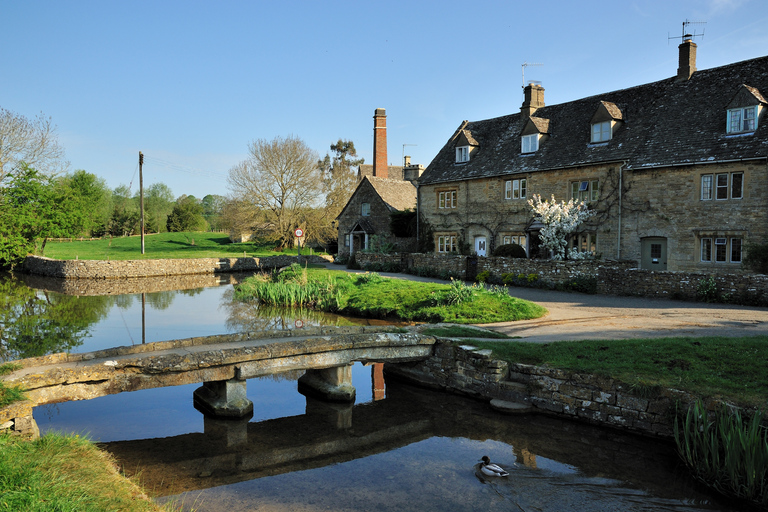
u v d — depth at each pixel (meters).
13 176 37.47
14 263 41.19
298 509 6.47
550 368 9.67
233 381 10.02
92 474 5.95
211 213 128.25
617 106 25.31
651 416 8.28
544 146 27.30
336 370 11.08
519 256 25.50
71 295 27.16
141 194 44.06
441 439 8.91
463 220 30.77
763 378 8.08
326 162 82.19
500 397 10.34
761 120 19.50
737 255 19.66
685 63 24.17
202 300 25.30
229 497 6.79
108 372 8.99
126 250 52.41
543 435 8.96
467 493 6.89
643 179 22.11
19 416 7.58
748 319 13.33
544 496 6.76
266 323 18.75
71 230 41.25
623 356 9.73
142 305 23.66
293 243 51.66
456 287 17.88
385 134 45.88
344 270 33.69
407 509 6.46
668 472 7.44
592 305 17.19
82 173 73.94
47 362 9.55
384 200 38.31
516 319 15.36
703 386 8.07
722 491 6.70
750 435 6.54
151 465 7.82
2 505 4.59
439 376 11.74
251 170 49.31
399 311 18.42
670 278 17.88
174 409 10.51
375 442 8.82
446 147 34.66
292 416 10.20
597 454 8.12
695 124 21.66
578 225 24.23
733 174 19.50
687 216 20.75
